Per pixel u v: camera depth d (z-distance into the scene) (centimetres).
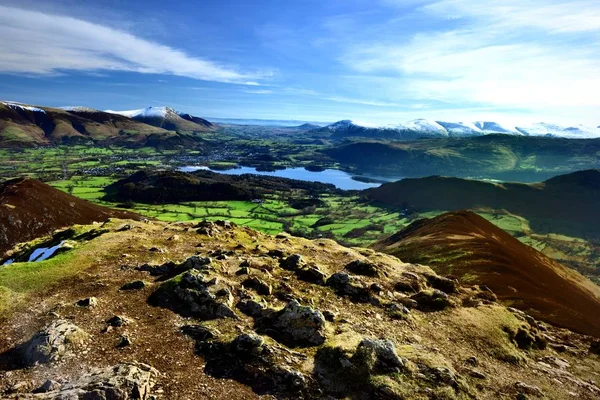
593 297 8144
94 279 3098
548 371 2744
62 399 1512
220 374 1980
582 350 3350
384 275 3934
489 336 3003
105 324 2358
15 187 11556
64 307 2534
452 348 2706
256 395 1848
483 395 2152
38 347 1952
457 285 4328
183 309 2661
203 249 4203
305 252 4638
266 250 4334
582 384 2634
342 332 2492
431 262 7869
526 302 5328
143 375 1794
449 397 1980
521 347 3086
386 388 1934
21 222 10162
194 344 2228
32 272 3106
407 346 2447
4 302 2556
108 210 13675
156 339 2241
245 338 2153
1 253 8981
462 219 11488
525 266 7456
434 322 3078
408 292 3638
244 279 3200
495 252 7731
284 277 3444
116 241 4228
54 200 12025
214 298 2694
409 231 13438
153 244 4278
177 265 3384
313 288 3297
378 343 2180
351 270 3925
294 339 2356
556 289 6738
